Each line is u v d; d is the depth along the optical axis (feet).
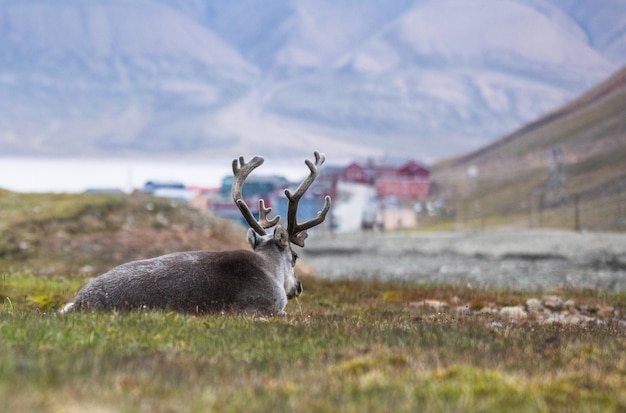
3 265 414.62
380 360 115.34
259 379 102.78
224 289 162.20
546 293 295.69
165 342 125.08
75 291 237.86
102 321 136.98
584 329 171.53
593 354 131.34
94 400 87.40
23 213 506.07
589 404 99.35
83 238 486.79
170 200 565.53
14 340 119.55
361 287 304.30
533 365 118.32
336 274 497.87
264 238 177.88
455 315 197.88
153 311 148.05
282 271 176.14
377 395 96.89
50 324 131.03
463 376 106.93
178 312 156.87
